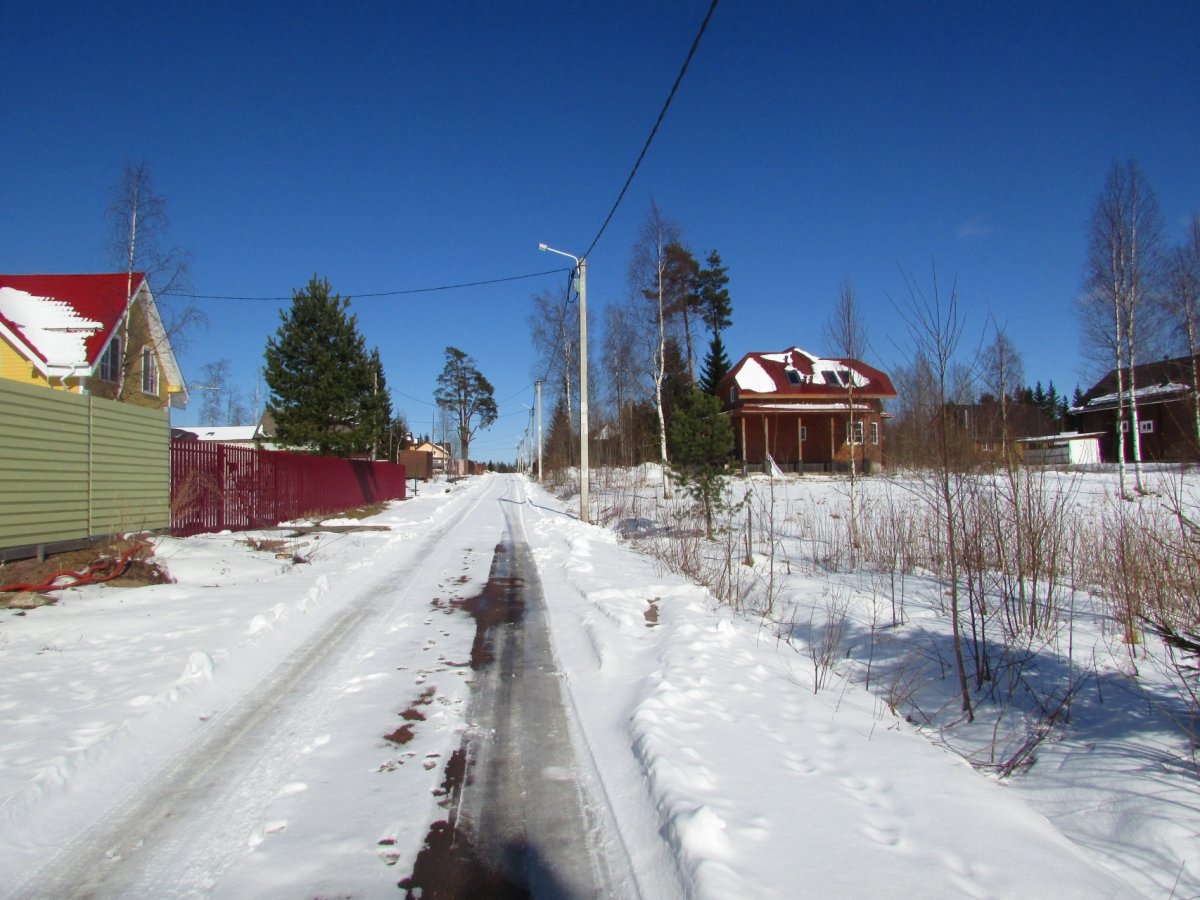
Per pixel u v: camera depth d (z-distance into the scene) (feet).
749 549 39.88
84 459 32.89
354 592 30.76
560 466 169.89
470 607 27.99
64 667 18.48
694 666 18.75
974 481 22.18
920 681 20.30
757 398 123.03
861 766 13.20
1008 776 14.48
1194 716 15.46
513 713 16.29
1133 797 12.39
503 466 490.08
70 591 27.27
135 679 17.34
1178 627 19.16
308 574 34.68
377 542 49.60
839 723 15.67
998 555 26.50
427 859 10.25
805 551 45.60
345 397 86.22
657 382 97.96
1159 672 18.58
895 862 9.67
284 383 84.43
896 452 44.78
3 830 10.64
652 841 10.52
